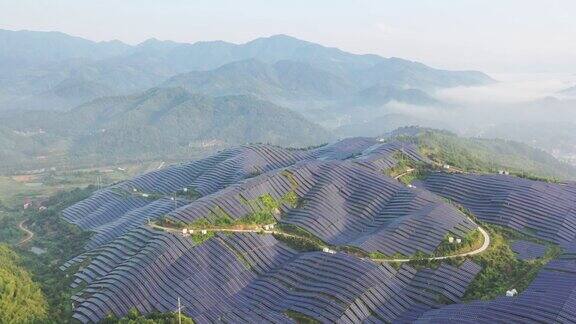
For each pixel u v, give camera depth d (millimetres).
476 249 133625
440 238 134250
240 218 139500
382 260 125188
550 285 111062
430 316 101625
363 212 152875
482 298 112500
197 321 102625
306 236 138375
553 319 92188
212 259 123125
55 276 129500
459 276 119875
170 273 117750
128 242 132250
